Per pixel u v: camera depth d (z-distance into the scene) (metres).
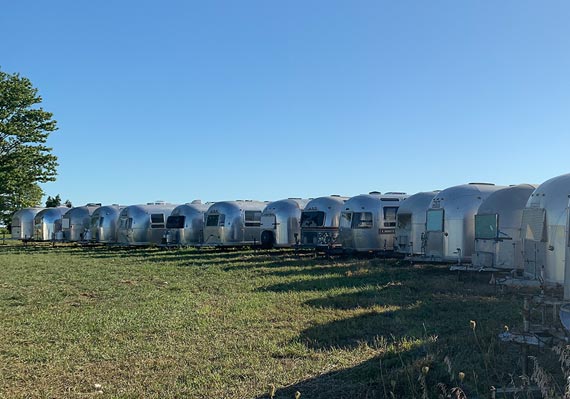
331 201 23.83
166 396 6.07
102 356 7.65
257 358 7.45
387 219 22.41
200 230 29.31
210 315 10.38
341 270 17.97
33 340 8.66
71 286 15.04
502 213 14.52
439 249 17.62
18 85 39.28
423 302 11.50
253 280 15.56
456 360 6.83
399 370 6.52
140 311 10.90
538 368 5.16
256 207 28.33
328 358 7.38
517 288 13.34
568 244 6.79
